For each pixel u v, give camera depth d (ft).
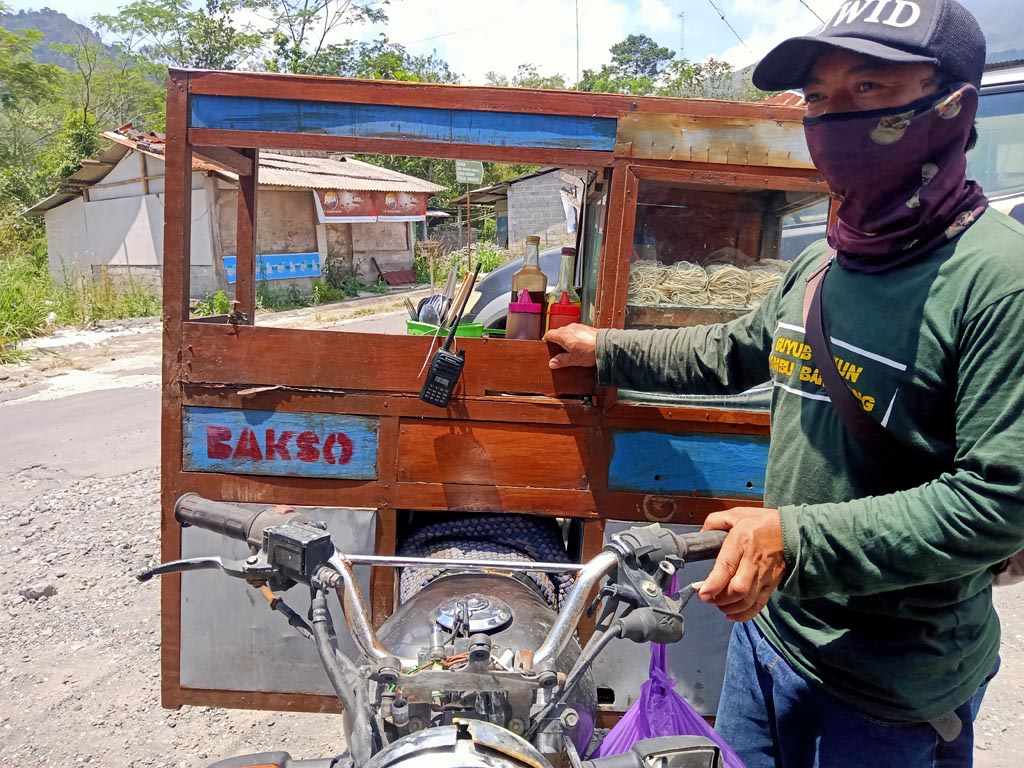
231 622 7.78
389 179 62.80
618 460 7.45
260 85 6.79
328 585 4.43
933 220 4.26
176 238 7.09
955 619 4.69
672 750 4.08
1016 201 14.82
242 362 7.26
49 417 22.06
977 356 3.98
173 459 7.44
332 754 8.72
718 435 7.45
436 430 7.39
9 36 82.79
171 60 111.34
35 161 89.30
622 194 7.00
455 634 4.42
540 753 3.66
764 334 5.83
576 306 7.52
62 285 47.39
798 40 4.44
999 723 9.34
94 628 11.09
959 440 4.07
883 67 4.26
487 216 67.26
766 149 6.94
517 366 7.29
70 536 14.02
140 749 8.74
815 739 5.26
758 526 4.22
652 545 4.47
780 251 8.18
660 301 7.34
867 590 4.16
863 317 4.52
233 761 4.04
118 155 53.31
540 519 8.02
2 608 11.56
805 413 4.99
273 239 51.65
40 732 8.95
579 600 4.34
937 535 3.92
